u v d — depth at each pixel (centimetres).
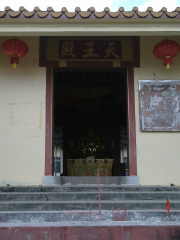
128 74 878
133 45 889
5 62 884
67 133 1634
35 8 731
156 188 792
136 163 845
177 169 844
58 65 881
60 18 732
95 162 1263
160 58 838
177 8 731
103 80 1423
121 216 639
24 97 870
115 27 757
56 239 530
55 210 671
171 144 856
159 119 861
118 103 1593
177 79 877
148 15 736
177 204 679
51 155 848
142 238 532
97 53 886
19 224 545
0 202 691
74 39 889
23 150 848
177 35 812
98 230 534
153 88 873
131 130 859
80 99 1563
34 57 885
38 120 860
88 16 731
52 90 877
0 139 852
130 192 741
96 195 729
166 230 535
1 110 864
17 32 759
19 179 834
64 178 833
